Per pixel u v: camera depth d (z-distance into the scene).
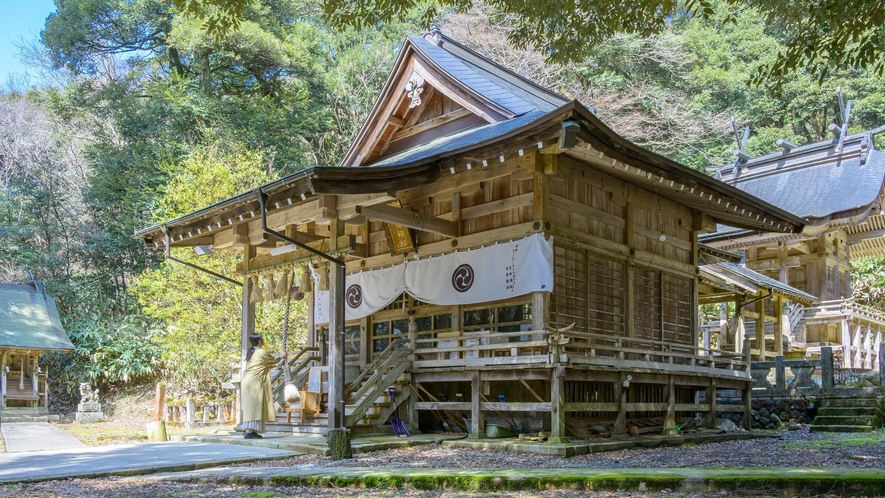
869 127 39.25
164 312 21.58
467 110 15.72
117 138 33.16
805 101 38.94
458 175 13.26
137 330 28.19
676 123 37.56
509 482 7.46
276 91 34.44
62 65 36.28
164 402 19.25
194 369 23.59
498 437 12.78
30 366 24.62
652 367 13.08
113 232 31.22
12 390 23.94
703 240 27.91
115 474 8.71
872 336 28.48
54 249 31.39
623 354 13.17
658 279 15.27
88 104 34.84
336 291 11.76
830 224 25.39
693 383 14.40
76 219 32.12
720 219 16.81
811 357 24.44
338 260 11.84
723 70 38.91
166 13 33.81
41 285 28.02
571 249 13.09
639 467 8.84
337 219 12.00
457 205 13.77
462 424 13.94
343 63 35.72
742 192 14.13
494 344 12.59
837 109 39.78
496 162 12.05
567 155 12.79
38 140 33.41
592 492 7.14
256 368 12.59
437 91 16.45
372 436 12.73
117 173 31.27
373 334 15.75
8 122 34.41
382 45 37.03
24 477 8.23
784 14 11.30
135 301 30.19
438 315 14.52
